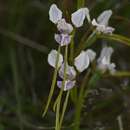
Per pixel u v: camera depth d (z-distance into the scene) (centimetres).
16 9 54
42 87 50
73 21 35
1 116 47
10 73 53
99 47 49
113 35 38
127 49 51
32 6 54
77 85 39
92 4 48
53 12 35
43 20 53
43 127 45
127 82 47
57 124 35
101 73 40
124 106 46
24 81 51
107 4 48
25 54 53
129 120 45
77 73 37
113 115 45
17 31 54
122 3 48
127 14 48
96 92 43
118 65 50
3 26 55
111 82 47
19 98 47
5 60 53
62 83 35
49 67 49
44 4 53
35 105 48
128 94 46
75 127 39
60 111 44
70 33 36
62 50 38
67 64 36
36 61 52
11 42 53
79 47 37
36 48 51
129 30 49
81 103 39
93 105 44
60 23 35
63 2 38
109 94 45
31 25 54
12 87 51
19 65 52
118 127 45
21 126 45
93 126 44
